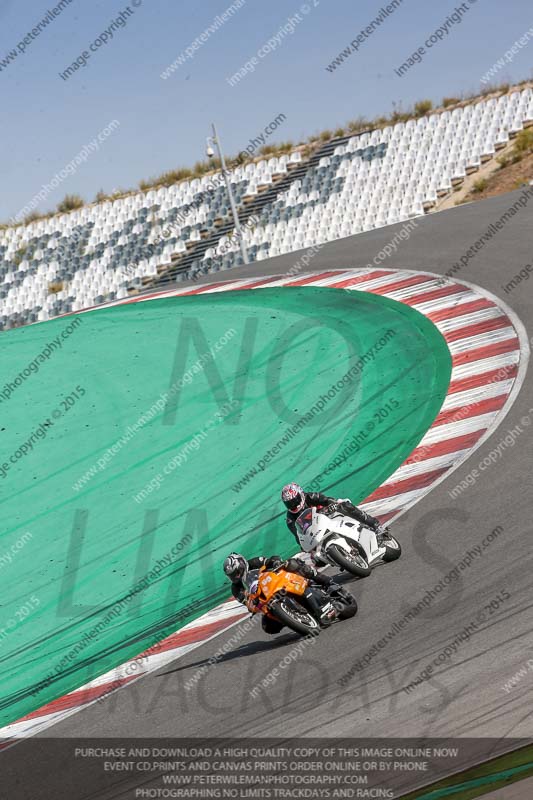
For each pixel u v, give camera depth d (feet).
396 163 435.12
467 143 427.74
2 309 533.96
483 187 395.14
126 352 238.48
